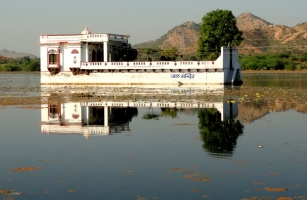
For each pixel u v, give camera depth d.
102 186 16.22
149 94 53.00
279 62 143.12
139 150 21.72
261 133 25.73
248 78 95.38
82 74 69.56
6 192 15.66
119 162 19.42
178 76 65.31
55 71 70.75
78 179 17.08
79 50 69.44
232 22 79.94
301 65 143.75
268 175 17.22
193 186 16.08
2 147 22.83
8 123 31.06
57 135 26.19
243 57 157.88
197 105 40.53
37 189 15.97
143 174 17.58
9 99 48.09
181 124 29.53
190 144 22.94
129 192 15.56
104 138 24.97
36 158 20.36
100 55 75.94
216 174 17.44
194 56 110.69
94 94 53.78
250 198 14.78
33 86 72.62
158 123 30.19
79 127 29.16
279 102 42.50
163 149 21.84
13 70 181.50
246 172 17.67
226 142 23.31
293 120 30.70
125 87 65.50
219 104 41.09
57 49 70.25
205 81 64.38
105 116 34.19
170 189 15.80
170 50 81.88
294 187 15.80
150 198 14.97
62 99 47.81
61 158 20.30
